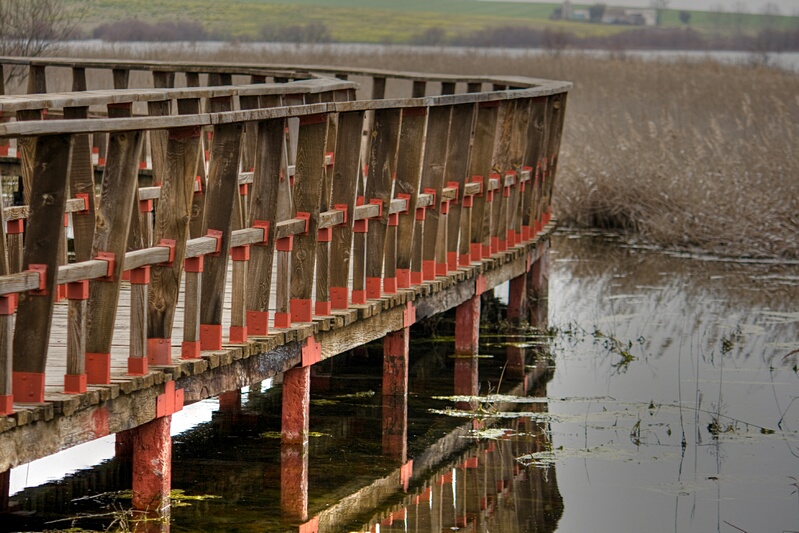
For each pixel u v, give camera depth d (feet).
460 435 56.65
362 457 52.65
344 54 222.28
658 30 406.62
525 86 83.05
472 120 65.00
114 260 38.40
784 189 111.24
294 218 50.11
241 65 82.99
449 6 400.47
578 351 74.54
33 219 35.47
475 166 68.74
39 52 122.52
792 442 56.03
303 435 51.47
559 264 105.40
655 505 47.60
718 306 88.02
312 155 49.78
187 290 42.86
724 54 361.92
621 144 126.82
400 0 380.78
